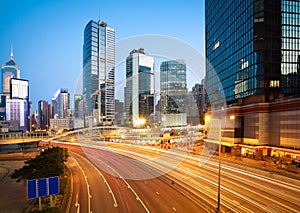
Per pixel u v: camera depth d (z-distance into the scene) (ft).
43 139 263.70
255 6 164.96
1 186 98.48
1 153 223.10
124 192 84.53
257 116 149.89
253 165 126.72
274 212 61.93
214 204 68.33
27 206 72.90
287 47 164.04
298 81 163.32
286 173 106.42
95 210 68.03
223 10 213.05
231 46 197.26
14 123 484.74
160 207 68.69
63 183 90.12
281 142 137.39
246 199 72.08
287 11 165.48
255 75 164.04
